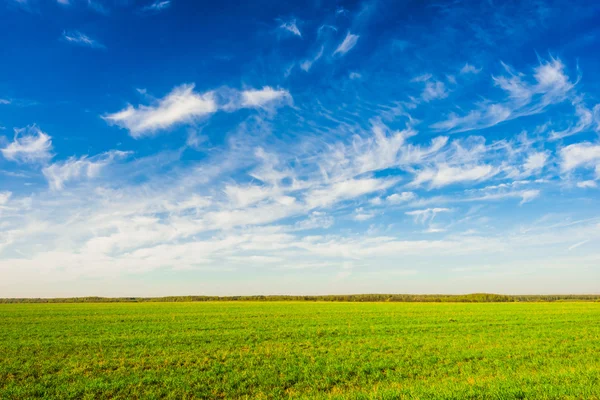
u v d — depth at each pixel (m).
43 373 19.91
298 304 100.38
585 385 14.22
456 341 30.33
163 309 75.62
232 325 43.00
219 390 16.95
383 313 61.56
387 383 17.67
